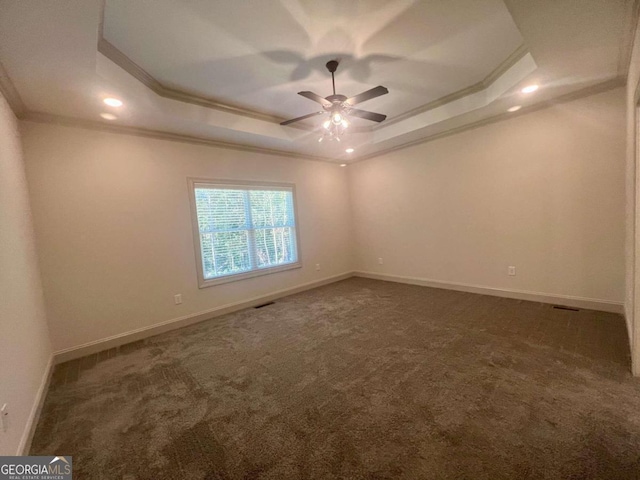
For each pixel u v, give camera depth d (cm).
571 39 210
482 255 415
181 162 373
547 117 340
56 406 206
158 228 352
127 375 247
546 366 219
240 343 302
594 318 303
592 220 321
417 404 185
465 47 248
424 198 477
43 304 267
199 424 179
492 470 134
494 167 390
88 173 305
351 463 143
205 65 254
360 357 254
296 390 210
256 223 457
